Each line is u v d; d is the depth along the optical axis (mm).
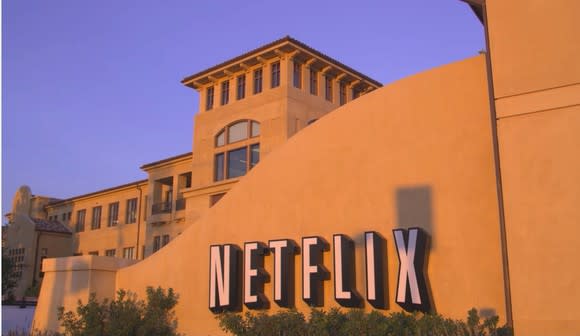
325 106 32031
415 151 12859
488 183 11711
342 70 32469
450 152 12352
